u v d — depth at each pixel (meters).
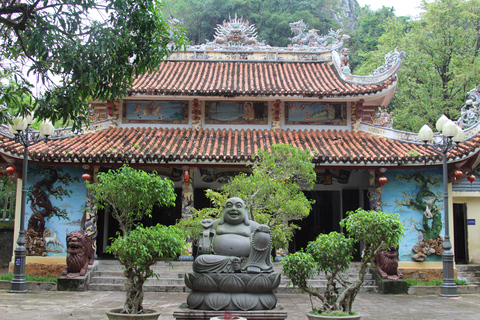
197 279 10.04
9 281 17.19
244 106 22.16
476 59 32.75
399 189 19.89
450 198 19.95
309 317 9.74
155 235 9.64
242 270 10.13
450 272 16.72
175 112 21.97
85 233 18.62
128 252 9.55
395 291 17.05
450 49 33.62
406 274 19.28
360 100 21.33
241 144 20.08
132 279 9.98
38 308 13.26
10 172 18.41
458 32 32.62
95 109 22.92
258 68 24.66
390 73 20.97
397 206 19.80
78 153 18.28
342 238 10.14
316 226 24.03
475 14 33.12
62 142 19.62
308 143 20.34
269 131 21.81
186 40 12.51
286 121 22.02
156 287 17.33
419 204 19.69
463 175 19.91
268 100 21.88
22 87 11.17
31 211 19.23
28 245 19.00
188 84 21.61
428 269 19.34
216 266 10.04
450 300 15.69
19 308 13.22
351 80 22.12
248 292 9.99
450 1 32.84
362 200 22.44
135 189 10.91
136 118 21.89
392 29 37.62
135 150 18.80
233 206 10.77
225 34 25.80
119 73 11.27
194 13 64.69
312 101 21.72
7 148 17.88
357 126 21.62
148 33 11.53
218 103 22.17
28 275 18.86
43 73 11.08
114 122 21.56
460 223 25.67
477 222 24.72
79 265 17.34
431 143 19.84
